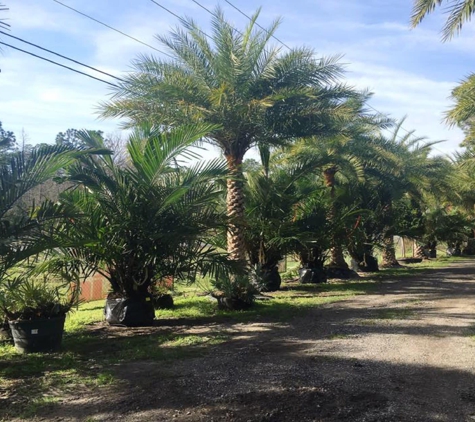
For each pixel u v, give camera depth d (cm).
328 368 644
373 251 2417
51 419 486
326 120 1491
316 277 1822
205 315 1130
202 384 588
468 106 1374
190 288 1694
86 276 998
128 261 1004
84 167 1001
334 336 847
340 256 2045
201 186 1048
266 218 1608
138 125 1238
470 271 2294
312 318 1054
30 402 534
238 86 1408
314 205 1820
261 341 830
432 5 1077
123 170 1029
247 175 1683
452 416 479
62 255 948
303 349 757
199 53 1457
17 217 676
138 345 816
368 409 497
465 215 3638
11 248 680
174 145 961
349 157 1978
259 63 1445
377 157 2012
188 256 1032
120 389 575
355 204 2020
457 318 1005
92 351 776
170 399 536
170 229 991
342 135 1692
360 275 2161
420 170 2356
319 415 483
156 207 980
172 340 851
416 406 505
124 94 1371
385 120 2023
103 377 620
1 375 637
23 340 755
